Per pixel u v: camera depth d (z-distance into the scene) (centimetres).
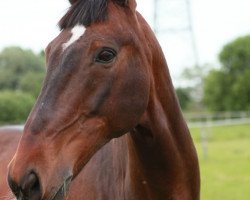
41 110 217
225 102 4378
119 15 241
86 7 231
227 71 4522
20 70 3016
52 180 212
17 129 425
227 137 2288
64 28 233
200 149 1792
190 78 5191
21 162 207
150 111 257
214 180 1081
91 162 300
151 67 257
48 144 214
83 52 222
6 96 2466
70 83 221
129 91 236
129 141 267
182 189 280
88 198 288
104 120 232
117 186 281
